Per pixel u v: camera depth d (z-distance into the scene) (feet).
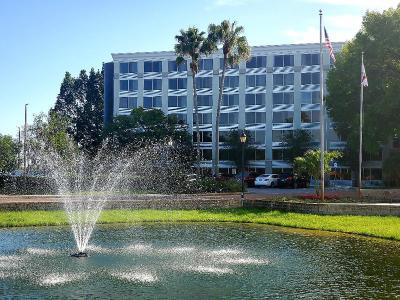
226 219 102.68
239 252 66.74
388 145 234.79
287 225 93.91
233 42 195.31
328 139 254.06
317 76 258.78
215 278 51.85
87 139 324.80
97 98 340.18
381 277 52.16
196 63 203.00
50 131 215.31
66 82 342.64
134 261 60.39
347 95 181.78
